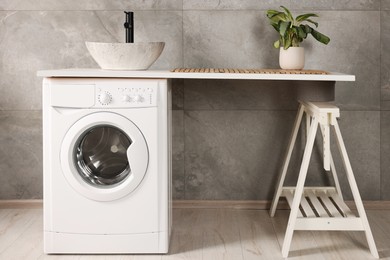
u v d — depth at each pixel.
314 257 2.64
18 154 3.54
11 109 3.52
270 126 3.50
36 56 3.48
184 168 3.54
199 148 3.52
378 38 3.43
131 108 2.61
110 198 2.63
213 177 3.54
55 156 2.63
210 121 3.51
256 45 3.45
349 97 3.47
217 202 3.54
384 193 3.51
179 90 3.49
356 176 3.50
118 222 2.66
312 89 3.08
